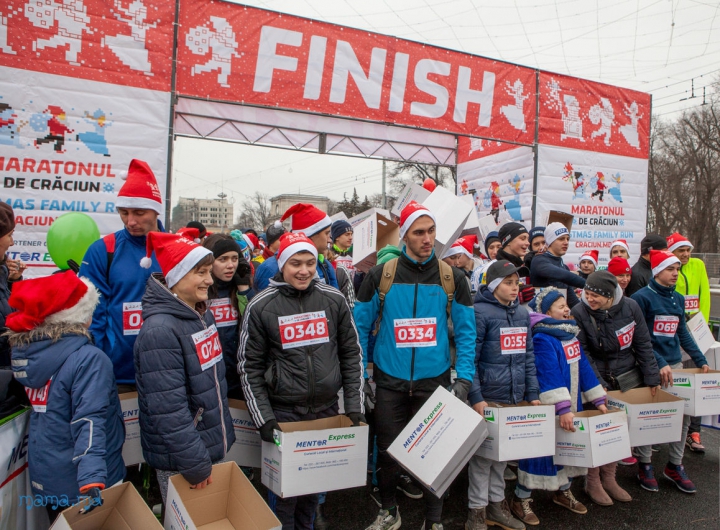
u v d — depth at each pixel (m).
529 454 2.97
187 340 2.32
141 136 5.47
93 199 5.30
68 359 2.13
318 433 2.51
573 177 8.54
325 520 3.34
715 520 3.45
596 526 3.35
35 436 2.13
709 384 3.84
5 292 2.83
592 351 3.92
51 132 5.11
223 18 5.84
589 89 8.57
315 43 6.34
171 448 2.15
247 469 3.96
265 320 2.68
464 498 3.73
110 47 5.31
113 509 2.04
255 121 8.38
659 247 5.06
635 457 4.48
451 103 7.28
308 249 2.67
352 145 10.38
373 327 3.27
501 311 3.27
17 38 4.95
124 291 2.92
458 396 2.85
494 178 10.10
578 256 8.70
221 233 3.42
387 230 4.74
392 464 3.09
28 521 2.28
